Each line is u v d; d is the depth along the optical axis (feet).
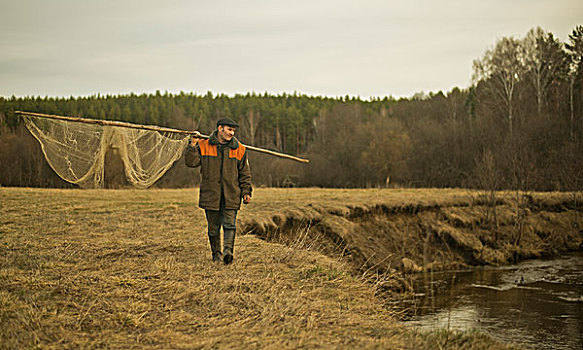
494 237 60.44
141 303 16.80
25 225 32.42
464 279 47.57
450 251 56.03
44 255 23.18
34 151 129.70
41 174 130.31
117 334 14.21
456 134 154.71
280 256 25.31
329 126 200.13
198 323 15.28
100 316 15.49
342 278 22.49
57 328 14.35
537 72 146.10
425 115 207.82
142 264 22.26
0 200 47.73
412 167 158.71
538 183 95.66
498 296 40.37
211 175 22.29
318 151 186.70
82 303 16.63
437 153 155.63
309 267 23.70
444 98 214.48
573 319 33.04
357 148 170.09
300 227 45.37
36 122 24.03
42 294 17.17
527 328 30.76
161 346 13.41
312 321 15.57
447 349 14.02
